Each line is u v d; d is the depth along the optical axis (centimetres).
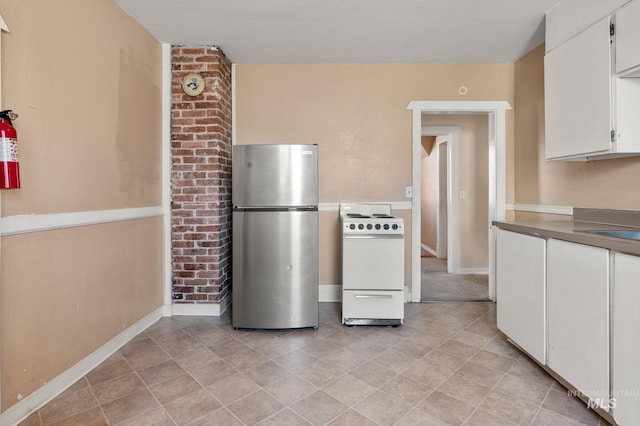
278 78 330
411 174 333
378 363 207
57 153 174
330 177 334
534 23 251
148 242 265
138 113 249
